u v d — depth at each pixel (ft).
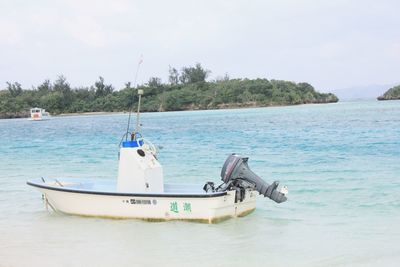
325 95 537.24
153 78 483.10
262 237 34.50
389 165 66.49
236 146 101.50
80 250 32.27
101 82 480.64
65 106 465.06
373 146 90.43
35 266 29.32
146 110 442.91
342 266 28.73
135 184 38.96
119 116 373.40
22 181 62.54
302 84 517.96
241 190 37.86
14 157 93.91
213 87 471.21
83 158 88.63
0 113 448.24
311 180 56.90
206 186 39.60
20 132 187.11
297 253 31.12
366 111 258.57
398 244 32.58
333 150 86.89
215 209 36.52
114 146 111.75
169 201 37.01
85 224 38.19
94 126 218.38
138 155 39.17
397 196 47.09
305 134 125.90
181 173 65.57
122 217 38.40
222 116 273.13
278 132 136.77
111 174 68.18
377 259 29.76
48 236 35.53
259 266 28.89
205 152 91.20
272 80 488.02
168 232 35.68
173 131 159.43
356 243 33.04
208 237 34.45
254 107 444.96
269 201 45.88
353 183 54.24
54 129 201.05
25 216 41.81
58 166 77.97
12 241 34.58
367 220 38.93
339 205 44.21
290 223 38.32
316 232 35.83
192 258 30.37
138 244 33.22
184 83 499.92
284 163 72.38
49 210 43.34
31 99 463.01
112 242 33.73
